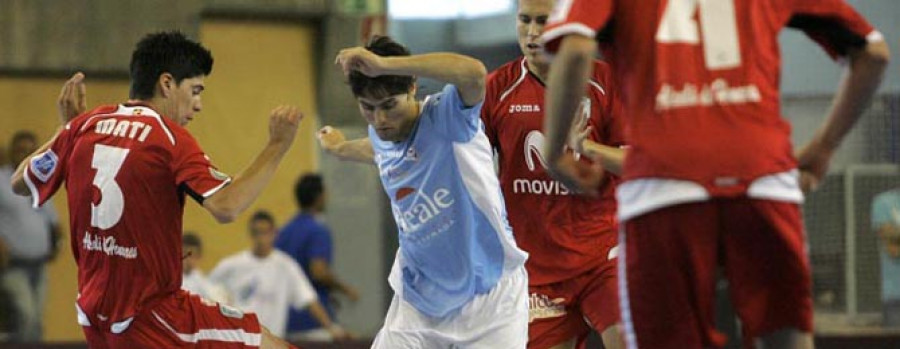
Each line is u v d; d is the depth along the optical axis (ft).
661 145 18.31
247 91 69.82
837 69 61.82
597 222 29.07
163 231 26.27
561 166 19.17
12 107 66.18
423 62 23.82
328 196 69.92
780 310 18.84
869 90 19.06
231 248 68.49
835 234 61.36
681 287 18.69
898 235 56.34
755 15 18.63
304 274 53.62
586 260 28.94
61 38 66.85
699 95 18.35
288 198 70.08
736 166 18.16
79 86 28.60
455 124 25.48
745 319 18.85
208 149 69.21
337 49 70.49
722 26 18.54
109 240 26.32
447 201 26.08
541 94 28.68
